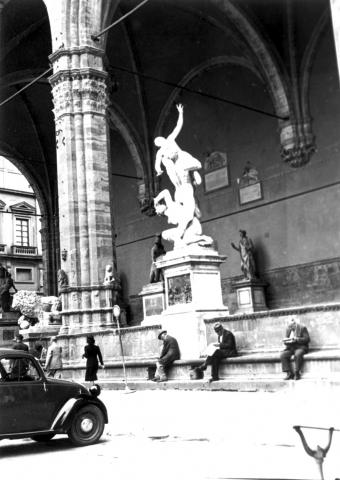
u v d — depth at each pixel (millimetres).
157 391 18078
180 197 20469
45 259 54844
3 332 37000
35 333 27297
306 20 36781
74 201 26188
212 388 16953
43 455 10141
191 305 19219
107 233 26219
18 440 11945
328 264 35375
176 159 20766
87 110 26766
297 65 37438
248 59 38969
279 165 38500
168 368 19078
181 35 41875
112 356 22469
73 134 26781
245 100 40719
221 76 42219
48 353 24422
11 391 10156
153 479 7598
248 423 10742
